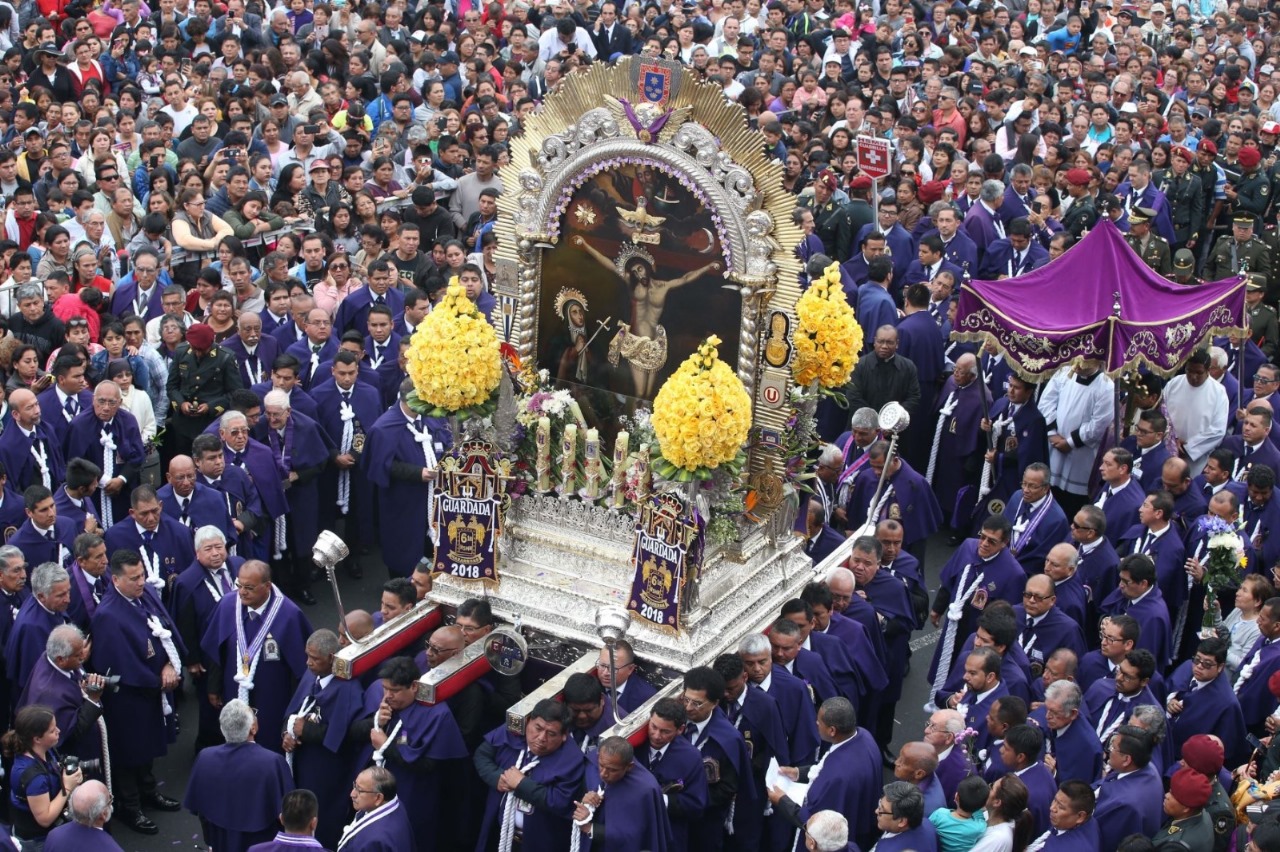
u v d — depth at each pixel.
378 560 40.03
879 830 26.41
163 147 52.03
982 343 41.69
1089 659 29.39
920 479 35.12
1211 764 24.50
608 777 24.20
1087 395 38.28
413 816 26.78
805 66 65.44
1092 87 66.69
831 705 25.58
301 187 50.38
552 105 29.14
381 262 42.34
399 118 58.97
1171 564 33.19
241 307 42.53
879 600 30.97
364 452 36.94
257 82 58.31
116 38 65.19
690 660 27.38
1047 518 34.12
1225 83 72.06
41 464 35.25
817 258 43.09
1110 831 24.80
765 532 30.41
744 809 26.94
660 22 74.31
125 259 45.34
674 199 27.92
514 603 29.33
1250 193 59.81
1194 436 39.06
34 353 37.16
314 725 27.36
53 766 26.23
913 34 71.56
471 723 27.62
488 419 29.64
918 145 55.81
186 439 38.81
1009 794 23.02
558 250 29.52
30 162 51.50
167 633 29.56
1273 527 34.28
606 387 29.78
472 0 75.88
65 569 29.98
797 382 29.72
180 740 32.69
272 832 25.83
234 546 34.38
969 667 27.30
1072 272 38.38
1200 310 37.72
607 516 29.56
